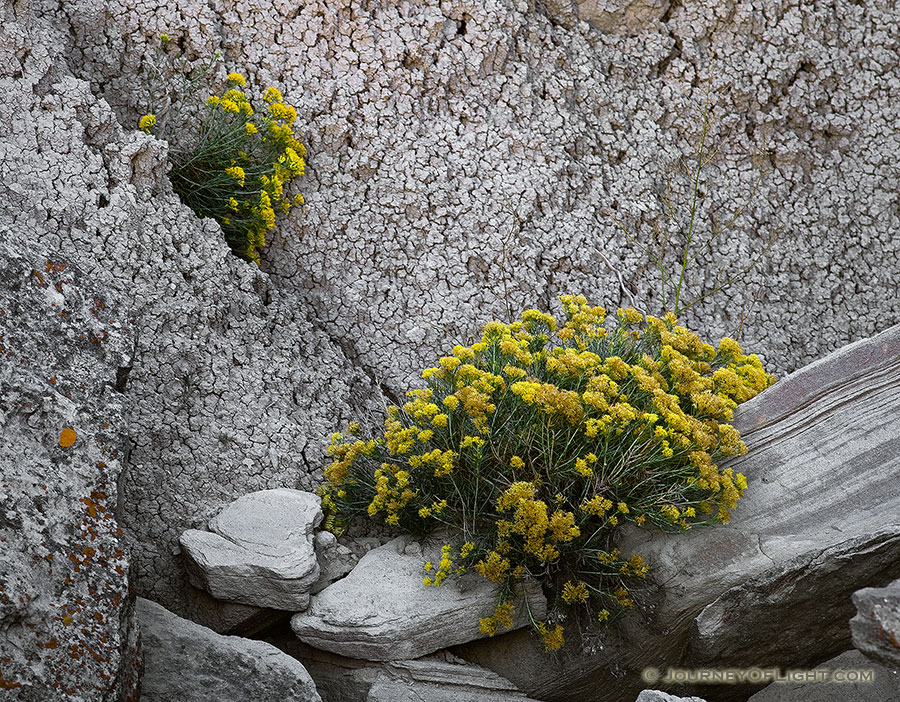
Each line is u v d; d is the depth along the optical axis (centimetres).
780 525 303
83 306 283
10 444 271
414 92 350
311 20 346
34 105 312
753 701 306
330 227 341
